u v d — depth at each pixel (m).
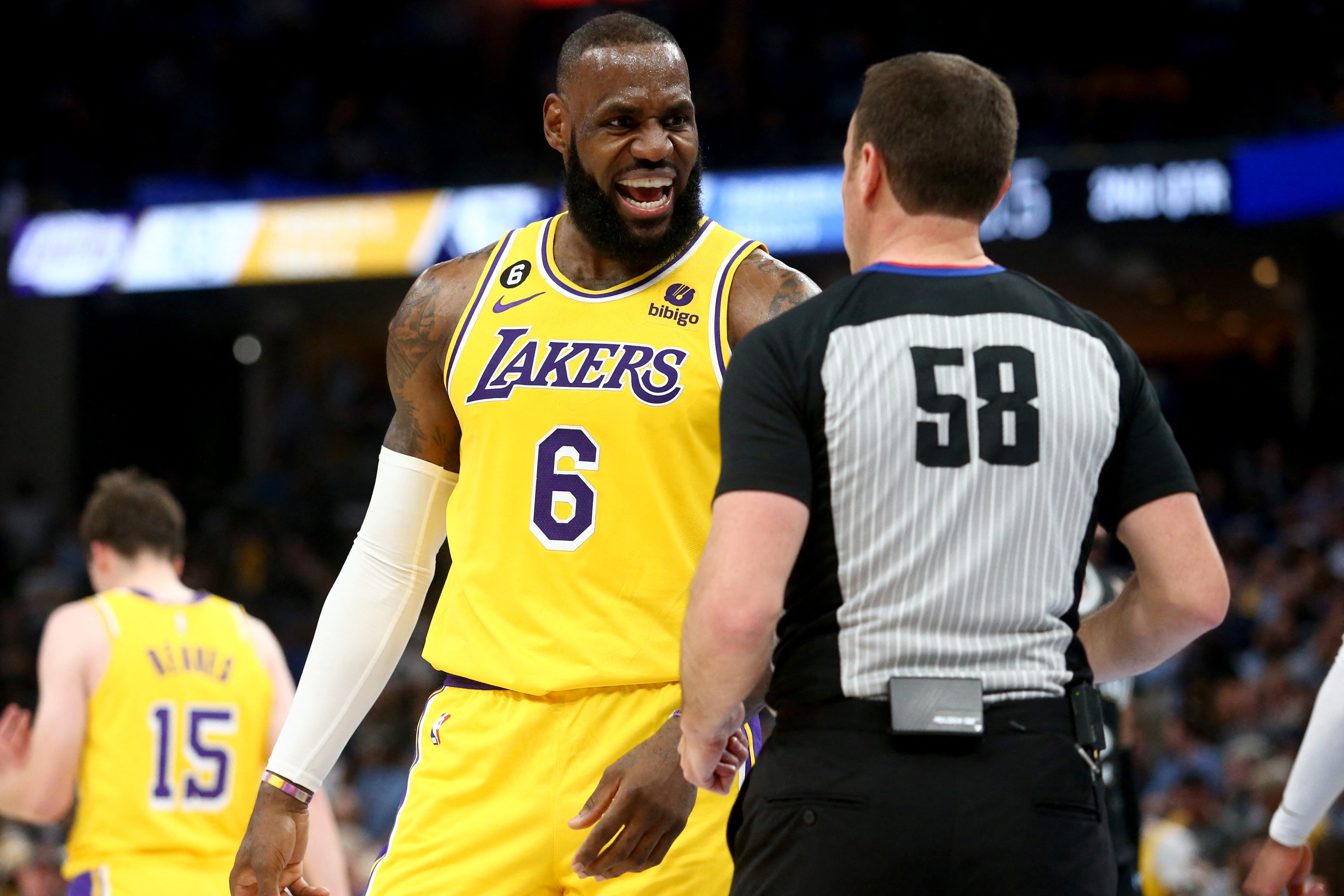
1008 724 2.60
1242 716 12.47
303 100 24.28
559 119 3.56
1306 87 20.77
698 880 3.27
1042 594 2.68
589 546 3.35
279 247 20.44
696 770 2.85
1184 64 21.86
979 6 23.28
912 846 2.54
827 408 2.69
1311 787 3.64
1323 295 20.58
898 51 23.91
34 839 9.83
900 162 2.90
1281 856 3.79
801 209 18.36
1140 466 2.80
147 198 21.94
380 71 25.33
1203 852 9.48
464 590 3.48
